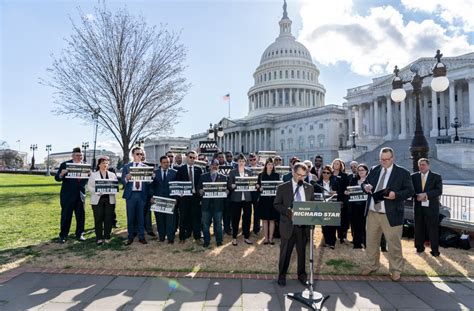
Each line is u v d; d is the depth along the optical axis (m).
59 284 5.82
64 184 9.09
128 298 5.24
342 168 9.55
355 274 6.62
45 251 7.95
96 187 8.68
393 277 6.28
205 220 8.70
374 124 67.50
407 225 9.88
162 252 8.00
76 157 9.05
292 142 91.31
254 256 7.73
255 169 10.66
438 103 61.41
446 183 30.69
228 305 5.03
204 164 12.41
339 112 81.62
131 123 23.20
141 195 8.91
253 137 102.12
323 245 9.07
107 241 9.00
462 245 8.60
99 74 22.20
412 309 5.00
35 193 22.97
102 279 6.08
